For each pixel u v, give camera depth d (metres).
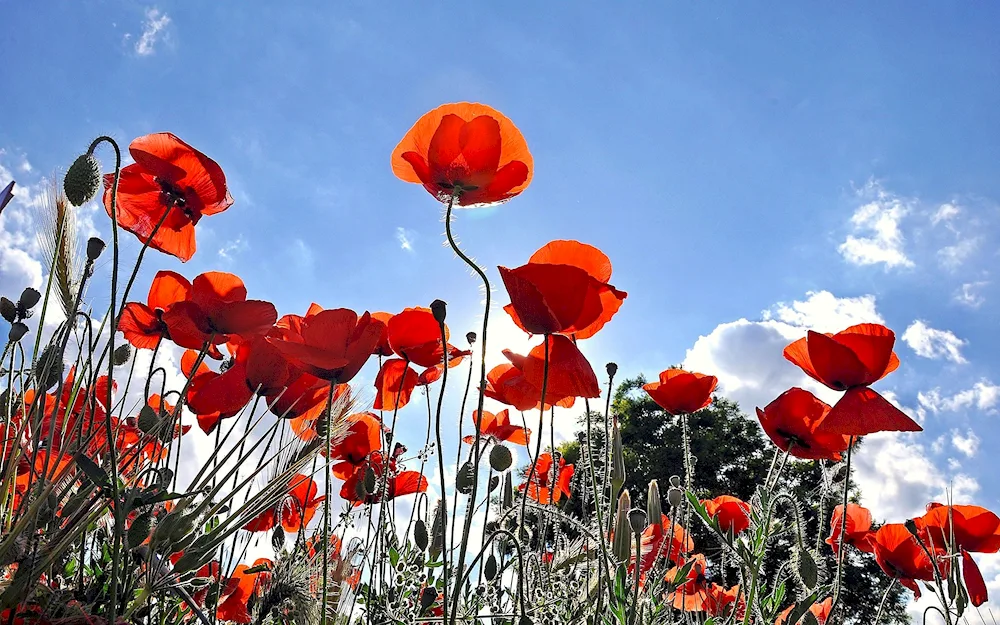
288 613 0.40
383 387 0.63
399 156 0.50
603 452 0.54
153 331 0.51
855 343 0.57
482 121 0.47
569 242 0.50
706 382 0.66
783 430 0.64
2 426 0.40
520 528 0.51
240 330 0.44
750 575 0.50
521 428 0.70
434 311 0.44
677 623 0.60
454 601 0.37
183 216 0.48
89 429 0.40
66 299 0.41
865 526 0.71
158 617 0.41
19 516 0.35
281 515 0.52
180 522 0.33
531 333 0.45
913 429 0.55
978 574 0.66
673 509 0.60
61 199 0.40
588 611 0.49
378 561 0.59
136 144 0.45
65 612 0.32
